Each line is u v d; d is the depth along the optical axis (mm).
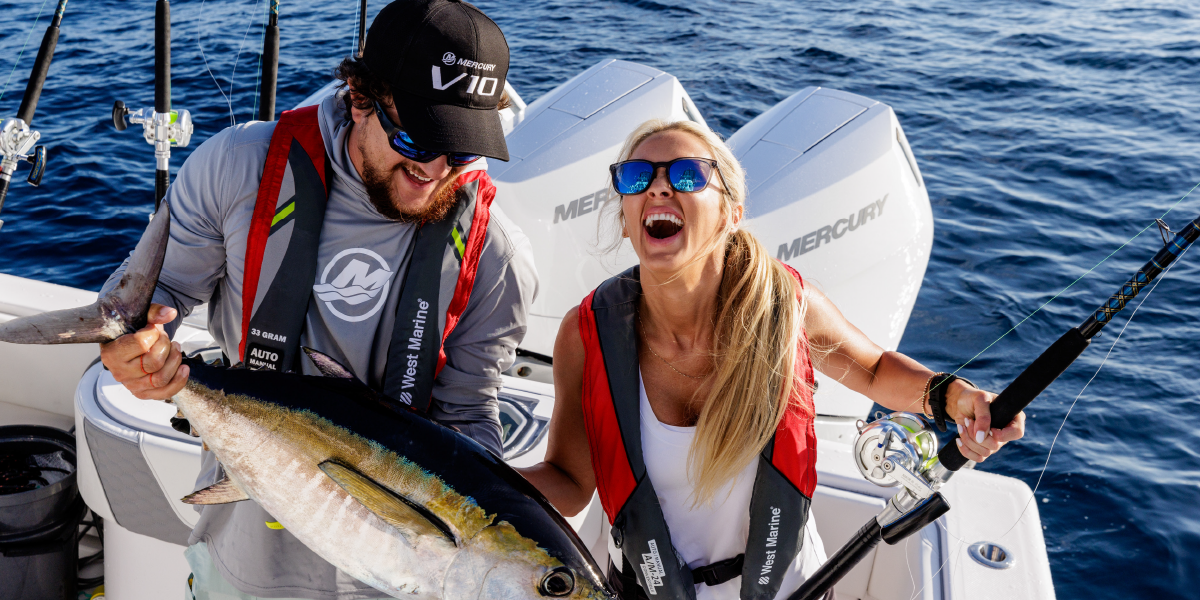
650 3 12383
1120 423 4426
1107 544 3717
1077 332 1420
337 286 1645
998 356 4754
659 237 1574
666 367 1643
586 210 3027
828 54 10602
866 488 2340
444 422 1756
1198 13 12688
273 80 3096
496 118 1579
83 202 6551
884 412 4035
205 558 1830
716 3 12609
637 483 1625
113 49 10047
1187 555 3646
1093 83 9969
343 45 9750
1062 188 7172
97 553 3006
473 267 1685
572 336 1743
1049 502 3949
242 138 1649
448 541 1396
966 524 2287
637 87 3199
